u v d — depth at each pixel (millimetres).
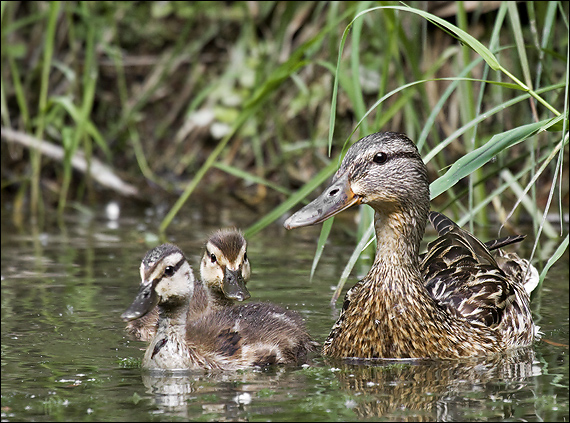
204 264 11023
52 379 8523
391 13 12648
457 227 10836
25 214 17641
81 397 7945
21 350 9484
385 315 9305
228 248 10633
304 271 13023
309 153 18922
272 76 13297
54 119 19312
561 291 11828
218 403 7750
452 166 9359
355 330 9445
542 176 17188
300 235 15930
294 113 18984
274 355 9312
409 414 7391
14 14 20125
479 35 17453
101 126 20109
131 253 14227
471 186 11109
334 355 9633
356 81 12039
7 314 10828
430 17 8852
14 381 8430
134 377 8680
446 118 17641
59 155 18359
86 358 9297
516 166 16984
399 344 9305
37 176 17781
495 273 10320
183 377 8703
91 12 19625
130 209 18047
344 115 18547
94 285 12250
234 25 20422
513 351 9570
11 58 17812
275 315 10242
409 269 9391
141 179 19281
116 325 10484
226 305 11203
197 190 18984
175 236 15383
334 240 15367
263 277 12656
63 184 17891
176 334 9070
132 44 20719
